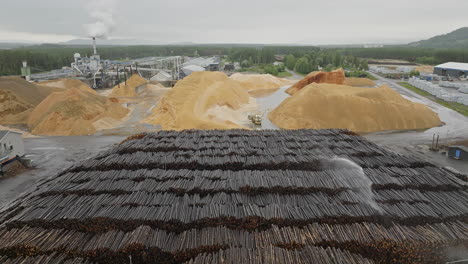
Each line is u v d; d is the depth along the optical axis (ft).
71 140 104.73
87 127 113.80
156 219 41.75
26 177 74.74
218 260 34.04
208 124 116.37
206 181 52.26
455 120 131.54
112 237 38.75
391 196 48.83
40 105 130.41
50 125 114.21
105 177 54.39
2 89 139.23
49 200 47.91
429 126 121.49
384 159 63.31
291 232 39.78
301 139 77.10
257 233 39.83
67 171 59.47
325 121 120.98
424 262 38.34
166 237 39.45
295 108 127.65
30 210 45.11
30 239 38.88
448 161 84.17
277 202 47.16
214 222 41.96
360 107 123.03
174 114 127.75
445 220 44.14
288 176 54.60
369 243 38.45
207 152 66.64
